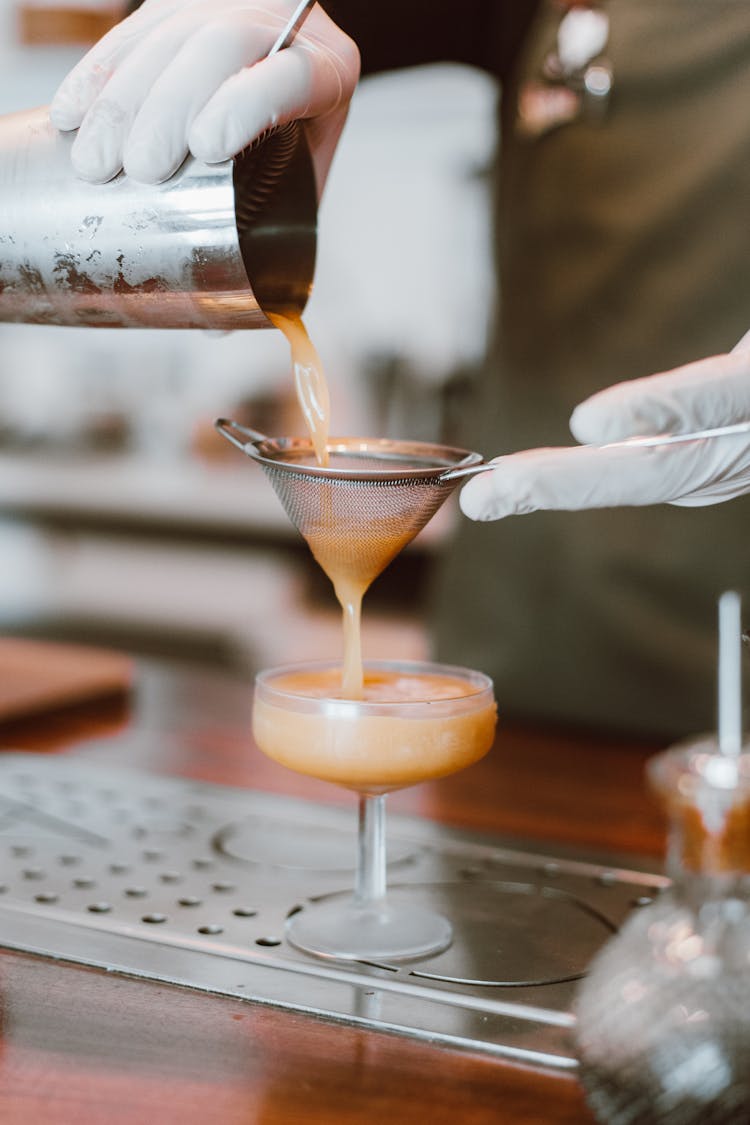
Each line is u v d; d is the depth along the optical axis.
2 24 1.86
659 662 1.06
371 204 2.16
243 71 0.67
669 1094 0.52
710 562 1.04
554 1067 0.59
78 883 0.72
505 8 1.15
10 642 1.19
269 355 2.25
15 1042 0.60
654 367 1.07
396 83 1.99
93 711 1.02
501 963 0.66
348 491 0.68
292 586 2.03
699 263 1.05
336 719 0.67
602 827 0.81
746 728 0.71
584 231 1.09
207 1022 0.61
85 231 0.70
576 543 1.07
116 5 1.81
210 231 0.68
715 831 0.53
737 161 1.03
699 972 0.52
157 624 2.12
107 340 2.35
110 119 0.68
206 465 2.19
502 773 0.91
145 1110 0.56
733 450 0.67
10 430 2.38
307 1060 0.59
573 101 1.08
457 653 1.14
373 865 0.70
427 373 2.11
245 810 0.82
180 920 0.69
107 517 2.10
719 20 1.02
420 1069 0.59
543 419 1.11
